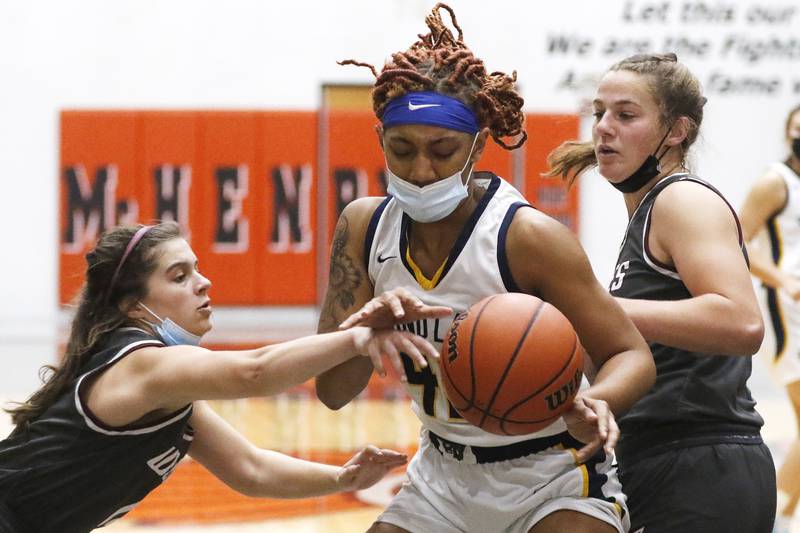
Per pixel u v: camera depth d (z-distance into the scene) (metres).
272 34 13.48
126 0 13.43
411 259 3.60
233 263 13.45
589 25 13.45
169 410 3.82
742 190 13.57
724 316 3.57
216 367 3.46
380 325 3.24
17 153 13.42
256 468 4.27
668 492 3.91
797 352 8.00
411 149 3.34
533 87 13.48
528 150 13.38
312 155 13.49
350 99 13.60
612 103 4.01
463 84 3.37
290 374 3.33
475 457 3.68
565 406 3.21
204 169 13.47
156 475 4.01
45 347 13.19
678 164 4.15
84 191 13.43
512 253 3.46
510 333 3.16
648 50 13.48
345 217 3.83
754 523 3.92
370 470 4.14
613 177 4.05
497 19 13.47
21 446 3.88
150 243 3.92
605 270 13.57
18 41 13.37
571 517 3.54
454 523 3.76
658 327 3.57
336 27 13.53
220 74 13.48
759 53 13.45
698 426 3.91
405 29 13.53
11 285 13.45
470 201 3.54
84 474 3.85
